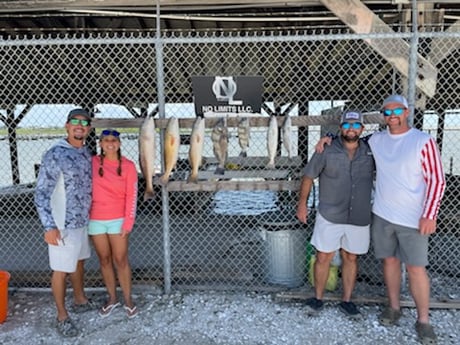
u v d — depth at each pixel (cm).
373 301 356
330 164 320
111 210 322
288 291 379
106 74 697
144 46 587
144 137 330
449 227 536
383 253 321
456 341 303
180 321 336
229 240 543
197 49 615
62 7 405
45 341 309
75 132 308
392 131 309
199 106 357
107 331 322
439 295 375
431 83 361
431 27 400
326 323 330
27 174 1152
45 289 390
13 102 845
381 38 345
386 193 310
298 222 400
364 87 713
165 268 380
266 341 307
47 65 630
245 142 343
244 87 351
